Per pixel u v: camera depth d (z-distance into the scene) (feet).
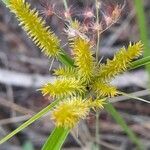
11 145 0.87
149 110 0.89
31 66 0.92
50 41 0.41
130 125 0.88
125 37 0.91
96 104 0.39
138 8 0.62
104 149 0.86
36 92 0.89
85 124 0.78
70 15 0.44
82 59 0.39
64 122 0.33
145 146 0.85
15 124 0.88
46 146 0.39
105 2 0.46
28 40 0.94
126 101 0.89
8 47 0.94
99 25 0.43
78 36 0.41
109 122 0.87
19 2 0.39
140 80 0.84
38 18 0.40
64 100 0.39
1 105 0.90
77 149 0.86
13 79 0.89
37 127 0.89
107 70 0.41
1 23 0.95
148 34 0.87
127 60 0.41
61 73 0.41
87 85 0.41
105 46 0.90
